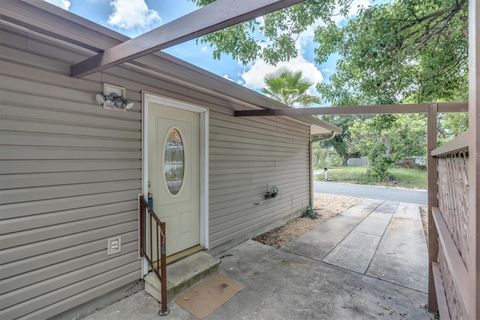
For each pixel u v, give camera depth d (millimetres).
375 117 6562
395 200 9086
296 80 9461
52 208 2096
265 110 3756
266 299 2633
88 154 2320
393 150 14805
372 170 15422
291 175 6055
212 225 3760
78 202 2256
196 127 3592
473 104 701
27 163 1960
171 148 3240
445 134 11531
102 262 2430
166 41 1397
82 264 2285
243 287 2857
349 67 5090
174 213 3285
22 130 1931
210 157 3691
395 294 2762
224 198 3988
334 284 2953
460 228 1326
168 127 3188
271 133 5238
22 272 1941
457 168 1396
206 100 3605
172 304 2521
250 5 1082
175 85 3131
